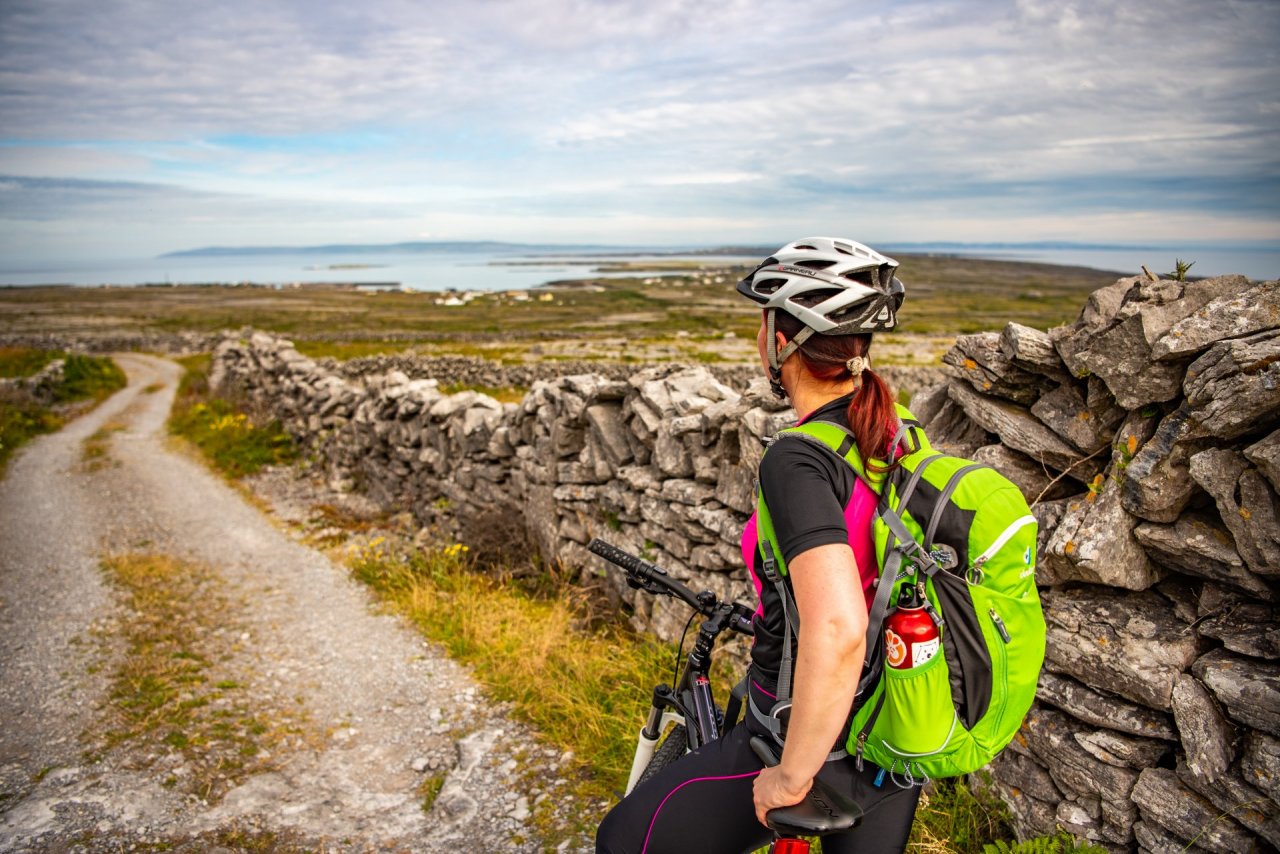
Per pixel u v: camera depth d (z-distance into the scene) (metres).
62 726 4.52
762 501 1.65
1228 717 2.31
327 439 12.45
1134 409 2.64
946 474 1.57
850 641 1.39
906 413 1.71
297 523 9.57
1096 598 2.72
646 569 2.40
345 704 4.83
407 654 5.49
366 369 28.89
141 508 10.52
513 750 4.18
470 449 8.21
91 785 3.88
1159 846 2.43
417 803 3.79
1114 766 2.57
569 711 4.36
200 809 3.70
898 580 1.55
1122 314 2.61
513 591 6.43
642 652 4.89
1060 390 2.99
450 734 4.41
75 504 10.85
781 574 1.63
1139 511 2.54
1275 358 2.18
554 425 6.54
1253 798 2.21
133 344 55.19
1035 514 2.92
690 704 2.32
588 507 6.29
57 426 19.73
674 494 5.14
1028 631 1.52
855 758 1.68
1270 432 2.30
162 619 6.31
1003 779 2.97
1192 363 2.42
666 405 5.31
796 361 1.79
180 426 18.30
